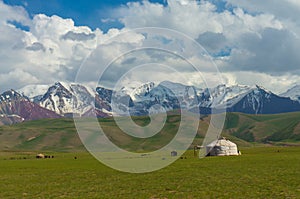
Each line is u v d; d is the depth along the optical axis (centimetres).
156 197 4306
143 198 4269
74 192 4866
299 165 7412
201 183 5294
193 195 4347
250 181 5297
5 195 4794
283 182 5056
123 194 4581
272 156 10438
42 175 7338
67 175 7156
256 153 12794
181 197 4253
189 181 5559
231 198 4075
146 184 5403
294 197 3991
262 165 7700
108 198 4334
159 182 5575
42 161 12744
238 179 5572
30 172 8125
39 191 5066
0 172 8269
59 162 11644
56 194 4747
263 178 5566
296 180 5203
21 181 6341
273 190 4456
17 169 9094
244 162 8638
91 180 6159
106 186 5341
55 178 6669
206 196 4253
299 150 14188
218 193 4416
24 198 4522
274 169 6788
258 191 4434
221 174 6331
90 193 4741
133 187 5144
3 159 16262
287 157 9750
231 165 7988
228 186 4912
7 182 6228
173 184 5294
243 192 4409
